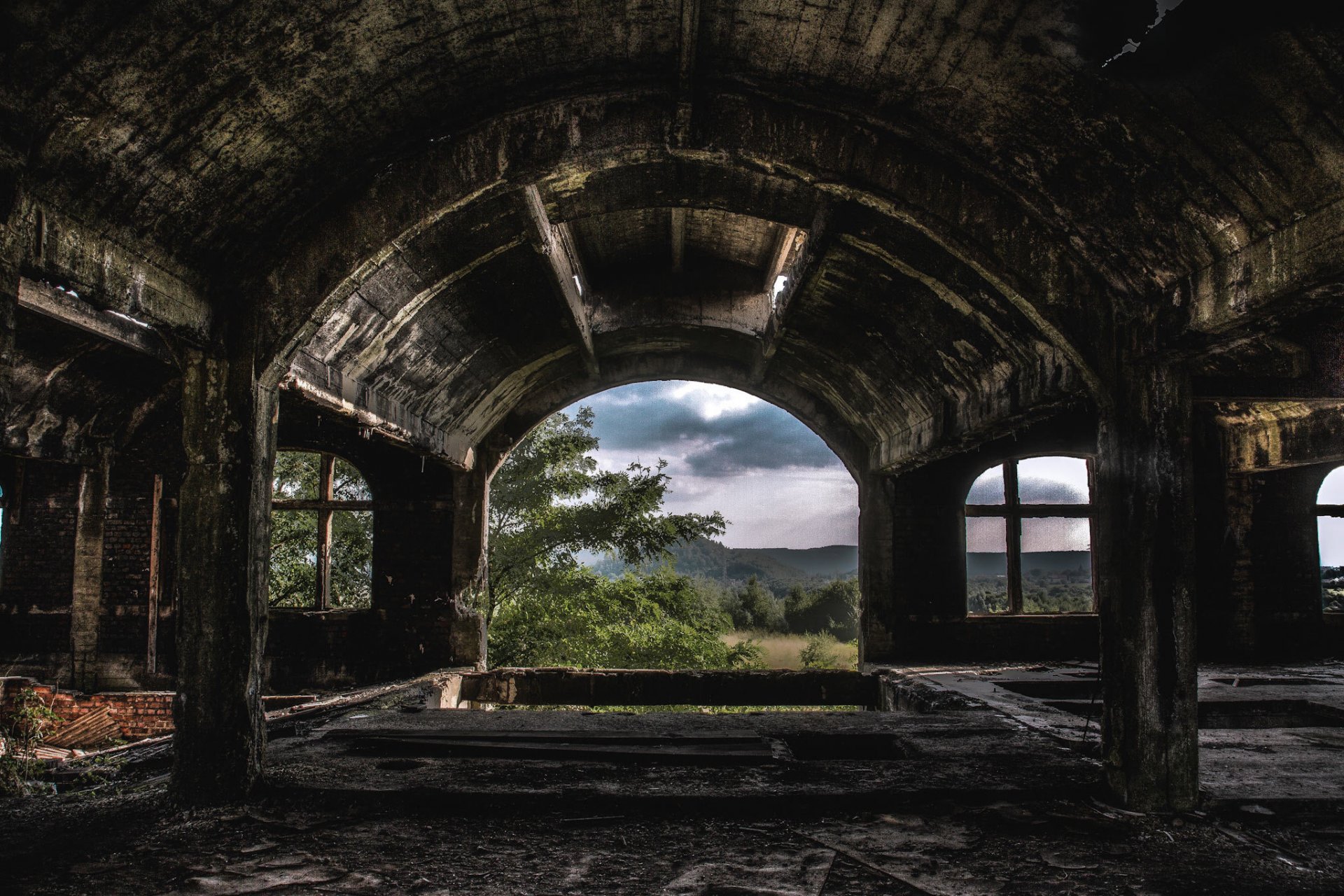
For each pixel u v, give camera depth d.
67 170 3.24
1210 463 11.41
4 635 10.37
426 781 4.75
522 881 3.51
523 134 4.43
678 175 5.76
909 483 11.83
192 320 4.33
